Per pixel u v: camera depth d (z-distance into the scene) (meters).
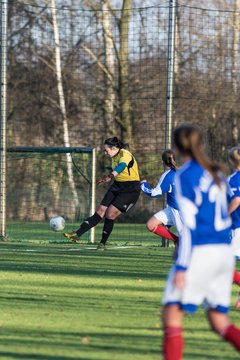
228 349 17.84
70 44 73.81
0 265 33.50
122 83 69.12
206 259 14.95
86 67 73.56
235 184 24.41
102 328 19.92
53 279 29.12
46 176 65.31
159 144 66.50
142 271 32.00
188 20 68.62
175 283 14.76
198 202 15.08
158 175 65.75
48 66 75.00
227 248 15.27
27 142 76.25
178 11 69.31
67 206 64.62
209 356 17.12
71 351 17.22
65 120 73.19
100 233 55.12
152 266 33.97
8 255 37.88
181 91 69.00
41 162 65.31
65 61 74.06
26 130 76.19
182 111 69.19
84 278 29.52
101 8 73.12
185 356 17.09
